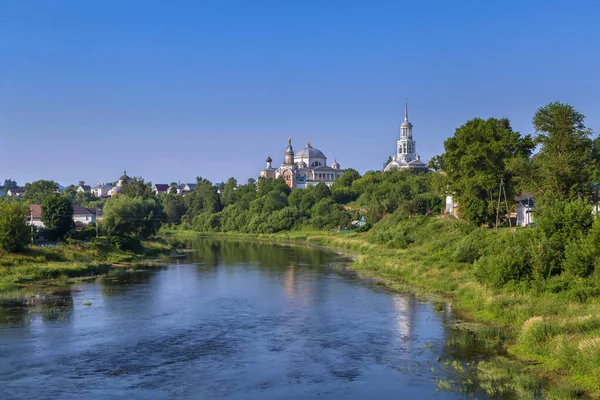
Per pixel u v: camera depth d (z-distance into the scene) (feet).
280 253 352.90
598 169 250.78
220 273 245.24
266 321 146.61
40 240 291.79
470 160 285.84
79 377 101.65
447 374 102.01
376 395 92.84
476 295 159.33
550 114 223.71
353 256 327.47
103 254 287.28
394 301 171.73
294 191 654.53
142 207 377.91
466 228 275.39
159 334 132.87
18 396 92.12
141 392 94.48
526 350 111.75
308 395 93.35
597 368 91.25
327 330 136.46
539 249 154.81
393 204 469.98
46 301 172.24
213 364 109.81
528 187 247.91
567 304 134.21
